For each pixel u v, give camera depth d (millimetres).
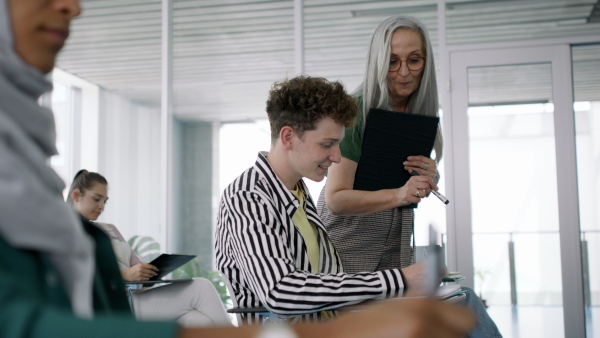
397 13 4727
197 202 5086
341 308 1462
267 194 1678
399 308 347
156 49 5277
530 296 4344
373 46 2199
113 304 751
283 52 4977
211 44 5125
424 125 2031
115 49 5344
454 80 4555
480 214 4434
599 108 4441
